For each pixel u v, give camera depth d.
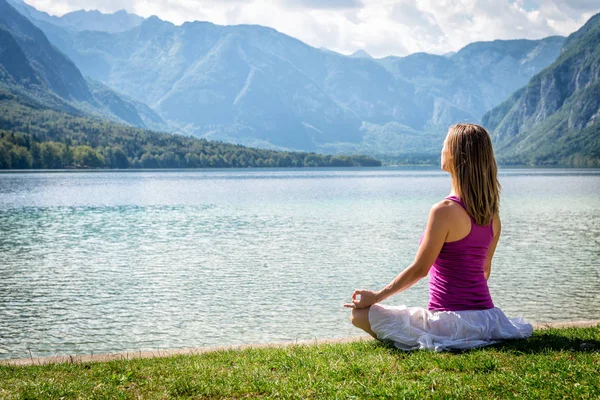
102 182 122.25
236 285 20.12
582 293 18.33
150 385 5.96
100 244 30.64
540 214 47.34
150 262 24.92
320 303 17.58
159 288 19.72
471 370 5.57
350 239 32.38
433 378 5.39
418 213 50.50
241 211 53.22
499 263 23.72
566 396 4.93
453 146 5.66
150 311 16.69
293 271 22.77
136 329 14.92
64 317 16.06
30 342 13.88
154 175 185.25
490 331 6.10
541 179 144.88
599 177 160.00
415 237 33.16
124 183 119.12
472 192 5.60
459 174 5.61
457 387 5.20
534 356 5.89
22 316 16.14
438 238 5.66
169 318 15.97
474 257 5.88
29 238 33.31
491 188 5.64
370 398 5.13
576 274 21.34
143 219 45.34
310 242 31.22
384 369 5.80
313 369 6.14
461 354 5.93
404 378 5.50
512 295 18.14
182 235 34.72
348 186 111.69
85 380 6.34
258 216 47.97
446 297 6.07
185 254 27.12
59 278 21.42
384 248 28.81
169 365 6.90
